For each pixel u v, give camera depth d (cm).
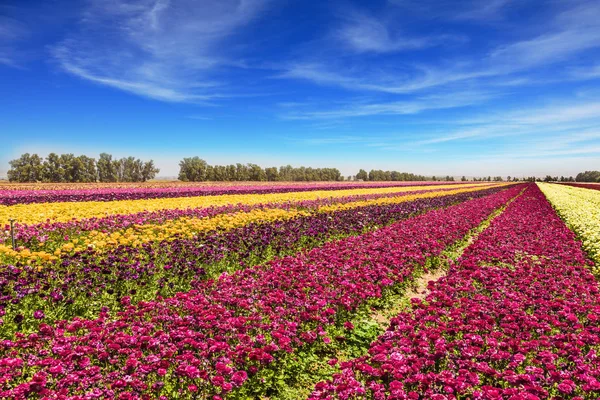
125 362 515
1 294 717
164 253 1105
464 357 550
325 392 468
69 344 520
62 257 961
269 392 550
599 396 478
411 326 636
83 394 459
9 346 531
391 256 1114
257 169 10081
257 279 900
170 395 491
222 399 474
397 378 500
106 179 9219
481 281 919
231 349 568
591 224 1648
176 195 3400
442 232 1549
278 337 600
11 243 1243
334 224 1705
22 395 423
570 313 694
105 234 1313
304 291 845
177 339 566
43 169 8294
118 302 780
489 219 2344
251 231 1435
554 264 1109
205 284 845
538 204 3155
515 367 541
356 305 771
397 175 13200
